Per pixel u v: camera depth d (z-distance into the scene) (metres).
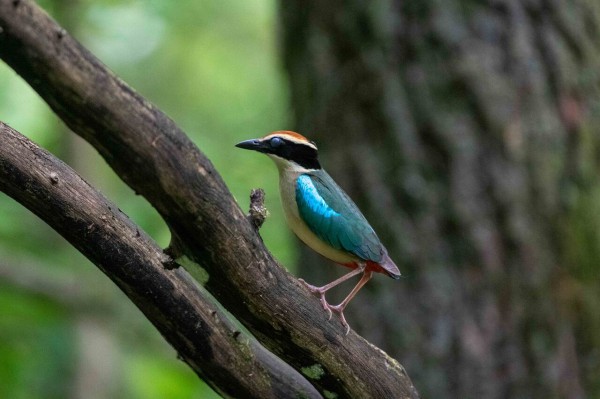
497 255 11.88
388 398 8.04
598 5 12.72
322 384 7.93
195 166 6.27
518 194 11.92
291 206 9.83
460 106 12.11
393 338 11.92
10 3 5.28
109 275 7.33
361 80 12.48
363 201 12.34
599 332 12.05
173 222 6.53
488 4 12.23
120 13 21.72
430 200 12.03
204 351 7.71
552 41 12.34
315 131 12.98
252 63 25.36
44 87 5.68
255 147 10.05
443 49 12.18
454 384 11.73
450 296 11.85
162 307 7.41
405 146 12.18
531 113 12.13
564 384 11.81
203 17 23.91
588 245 12.12
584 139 12.27
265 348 8.19
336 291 12.49
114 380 20.80
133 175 6.15
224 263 6.83
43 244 20.11
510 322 11.80
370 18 12.41
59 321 18.94
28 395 17.91
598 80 12.55
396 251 12.06
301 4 13.17
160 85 24.91
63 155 20.62
